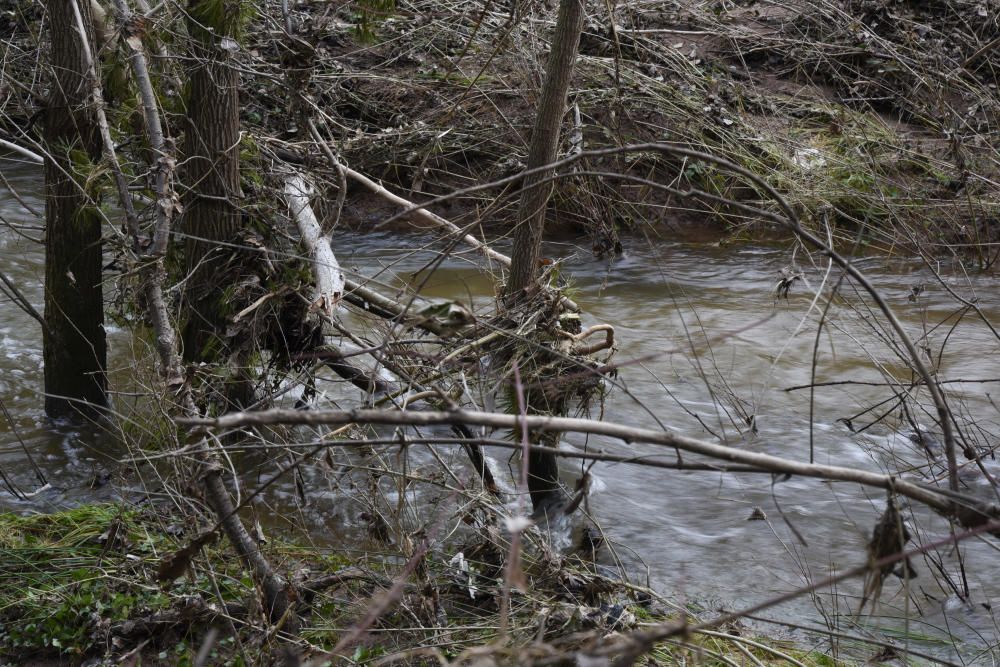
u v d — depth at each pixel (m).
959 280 7.87
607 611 3.47
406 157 8.98
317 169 5.25
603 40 9.58
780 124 9.59
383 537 3.94
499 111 8.76
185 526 3.91
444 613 3.61
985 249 8.30
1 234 8.18
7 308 6.95
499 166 8.88
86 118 5.02
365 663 3.29
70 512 4.45
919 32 10.13
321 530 4.47
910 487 2.30
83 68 4.93
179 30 4.74
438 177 9.11
